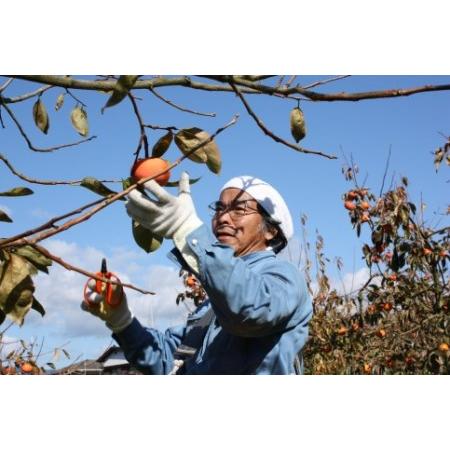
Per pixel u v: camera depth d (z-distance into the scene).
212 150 1.87
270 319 1.79
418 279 5.82
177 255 1.75
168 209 1.70
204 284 1.72
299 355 2.26
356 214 5.56
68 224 1.39
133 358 2.30
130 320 2.27
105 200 1.44
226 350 2.04
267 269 2.01
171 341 2.43
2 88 1.75
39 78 1.63
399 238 5.47
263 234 2.26
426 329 5.73
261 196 2.25
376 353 6.04
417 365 5.58
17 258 1.50
